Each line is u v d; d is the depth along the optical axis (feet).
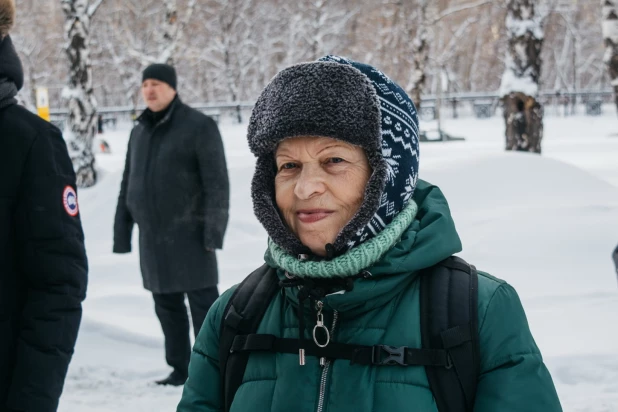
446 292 5.01
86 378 16.15
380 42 117.29
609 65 37.81
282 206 5.32
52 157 7.77
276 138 5.12
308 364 5.01
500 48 130.52
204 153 15.06
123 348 18.37
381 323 4.99
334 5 124.98
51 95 129.18
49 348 7.44
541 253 22.40
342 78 5.06
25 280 7.66
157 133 15.33
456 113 110.11
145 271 15.56
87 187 44.75
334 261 4.92
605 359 14.89
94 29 108.27
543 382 4.83
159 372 16.63
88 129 45.29
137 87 114.42
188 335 15.85
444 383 4.76
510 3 40.88
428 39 73.51
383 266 4.97
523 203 27.66
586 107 113.09
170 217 15.19
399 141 5.16
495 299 4.99
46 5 126.52
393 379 4.80
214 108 110.01
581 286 19.89
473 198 28.40
